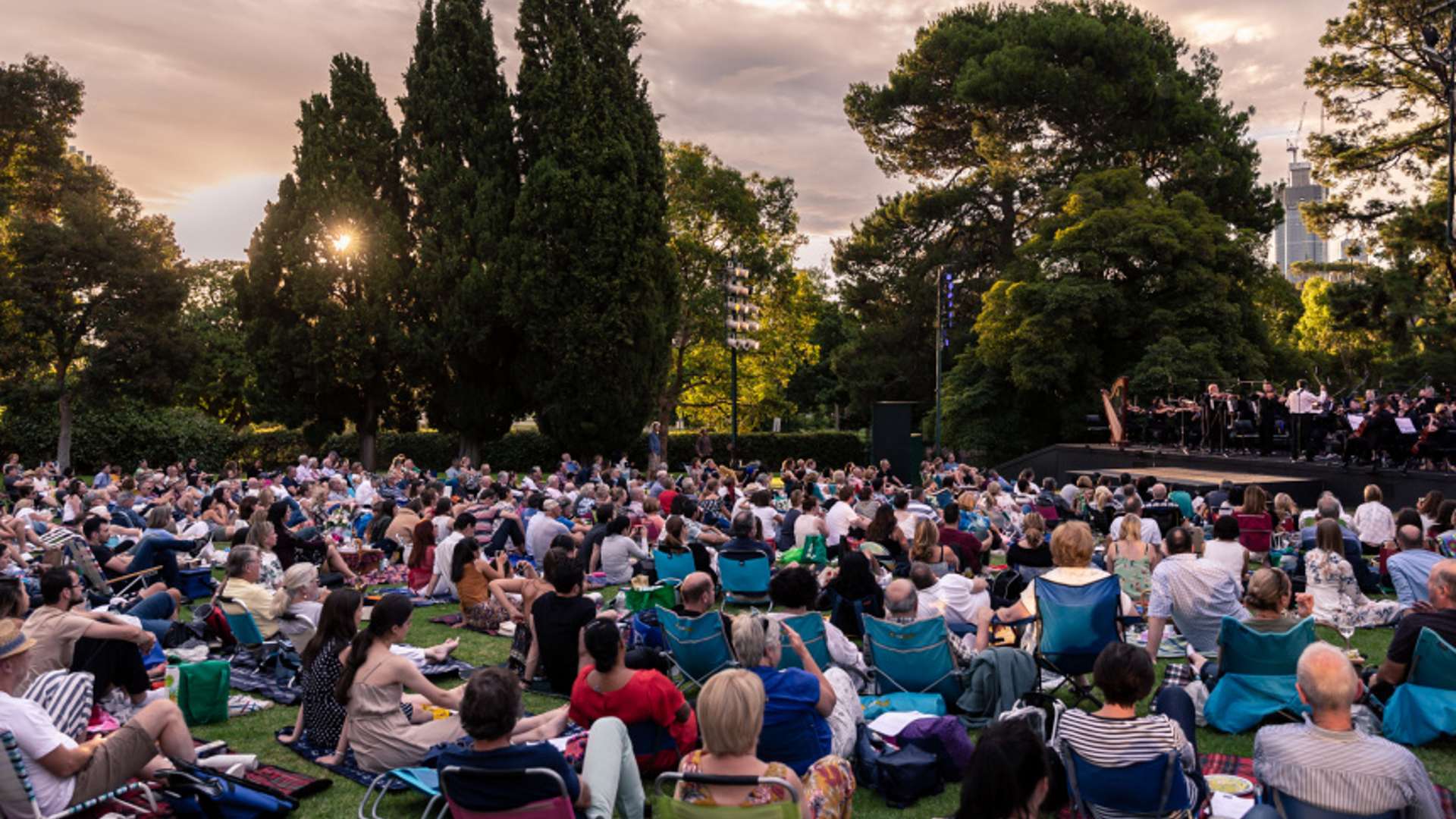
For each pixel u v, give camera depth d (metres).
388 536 15.71
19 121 48.91
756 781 4.04
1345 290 43.84
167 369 40.38
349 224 36.34
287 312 37.25
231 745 7.23
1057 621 7.37
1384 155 40.50
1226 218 45.34
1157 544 12.38
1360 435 22.02
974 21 51.62
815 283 71.12
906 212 51.34
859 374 54.16
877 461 32.78
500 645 10.37
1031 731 3.70
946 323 35.03
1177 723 4.67
